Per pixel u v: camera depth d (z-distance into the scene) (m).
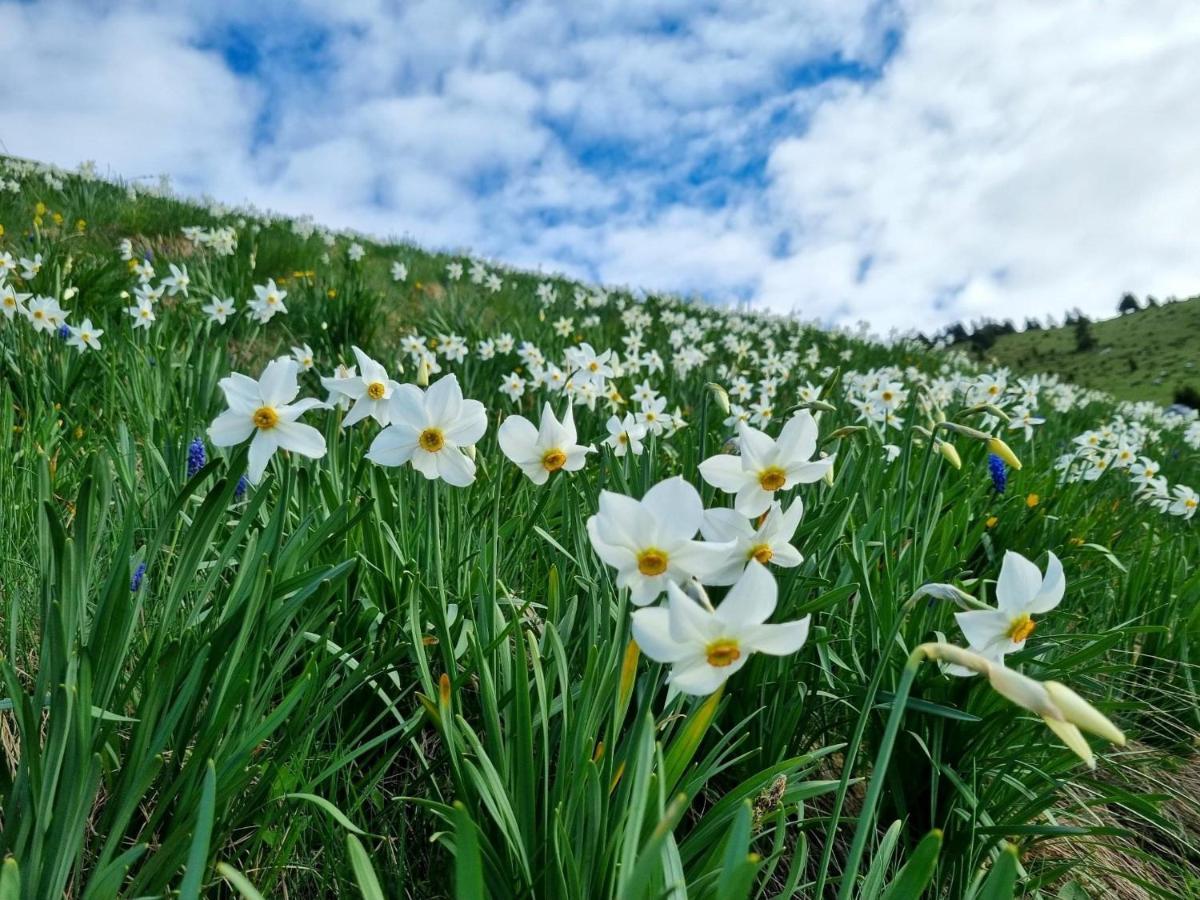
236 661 0.34
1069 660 0.52
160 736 0.32
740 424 0.36
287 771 0.38
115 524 0.54
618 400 1.10
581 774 0.33
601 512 0.27
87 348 0.97
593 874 0.33
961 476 0.86
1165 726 0.68
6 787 0.33
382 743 0.47
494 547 0.42
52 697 0.30
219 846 0.35
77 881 0.32
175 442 0.56
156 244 2.06
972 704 0.48
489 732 0.36
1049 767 0.48
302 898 0.39
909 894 0.27
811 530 0.52
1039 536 0.86
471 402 0.39
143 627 0.44
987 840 0.47
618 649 0.34
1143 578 0.77
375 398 0.47
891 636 0.32
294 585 0.38
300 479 0.49
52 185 2.35
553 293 2.50
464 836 0.24
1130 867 0.54
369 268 2.32
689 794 0.35
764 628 0.24
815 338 3.04
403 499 0.55
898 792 0.49
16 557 0.52
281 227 2.72
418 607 0.44
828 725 0.52
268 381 0.39
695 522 0.27
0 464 0.61
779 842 0.36
